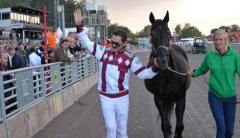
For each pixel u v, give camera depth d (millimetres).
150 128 7824
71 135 7410
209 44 47875
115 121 4898
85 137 7238
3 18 50750
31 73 7973
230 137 5281
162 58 5195
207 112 9461
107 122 4863
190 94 12969
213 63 5070
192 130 7555
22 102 7348
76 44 14438
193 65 25484
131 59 4820
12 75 7125
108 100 4852
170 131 6051
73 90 11891
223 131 5055
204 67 5305
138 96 12836
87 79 15016
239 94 12398
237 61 4992
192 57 37375
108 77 4797
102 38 33531
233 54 5016
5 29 43125
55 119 9086
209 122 8273
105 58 4816
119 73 4777
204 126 7898
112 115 4867
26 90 7613
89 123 8508
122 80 4816
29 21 54969
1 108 6219
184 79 6008
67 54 11523
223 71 5023
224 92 5035
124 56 4805
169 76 5840
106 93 4852
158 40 5328
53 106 9273
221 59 5031
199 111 9625
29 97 7789
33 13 55750
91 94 13734
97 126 8172
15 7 50688
